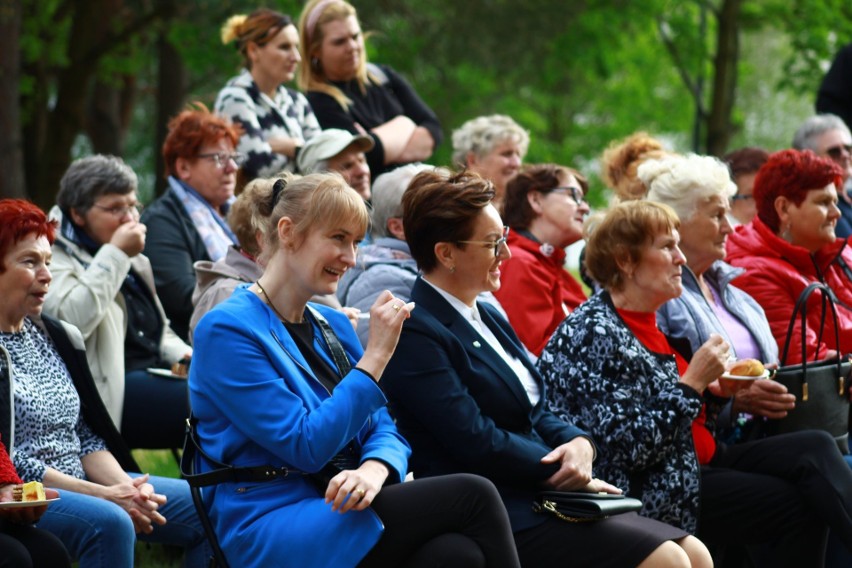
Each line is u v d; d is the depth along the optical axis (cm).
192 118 1533
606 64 5266
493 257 1085
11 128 3506
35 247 1084
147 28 4653
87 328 1273
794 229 1554
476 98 5691
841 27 5303
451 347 1071
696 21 6031
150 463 1695
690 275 1417
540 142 7656
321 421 903
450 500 923
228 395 912
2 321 1086
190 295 1470
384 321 928
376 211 1388
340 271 952
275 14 1716
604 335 1171
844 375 1368
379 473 932
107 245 1312
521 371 1131
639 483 1152
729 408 1345
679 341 1339
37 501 945
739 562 1375
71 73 4397
